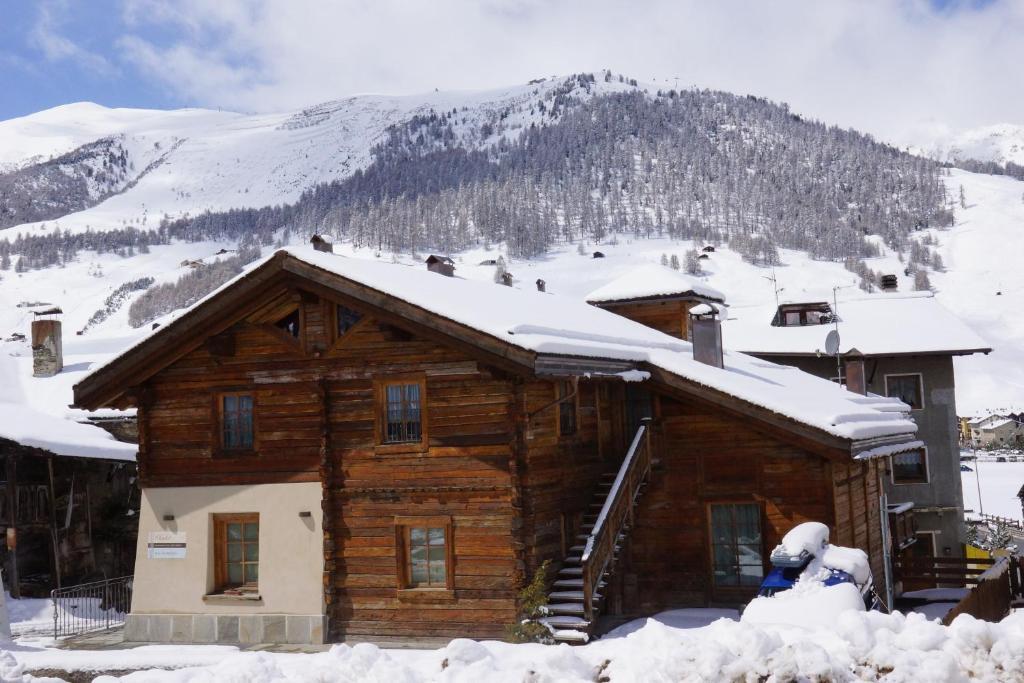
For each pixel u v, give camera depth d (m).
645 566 21.48
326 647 19.23
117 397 22.28
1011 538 47.16
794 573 16.44
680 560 21.25
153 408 21.36
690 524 21.23
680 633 8.77
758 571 20.73
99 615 25.23
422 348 19.36
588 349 19.44
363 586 19.50
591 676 8.56
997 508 70.56
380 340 19.64
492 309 19.97
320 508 19.88
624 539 20.19
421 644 18.94
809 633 8.73
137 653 18.75
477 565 18.77
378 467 19.55
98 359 37.22
